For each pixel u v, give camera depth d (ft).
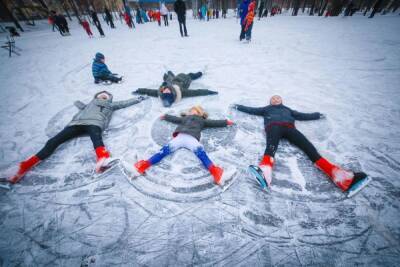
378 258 5.19
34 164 8.21
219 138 9.82
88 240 5.87
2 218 6.57
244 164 8.32
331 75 17.26
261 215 6.32
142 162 7.82
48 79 19.94
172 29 54.29
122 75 19.51
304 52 24.95
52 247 5.74
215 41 33.81
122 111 12.69
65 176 8.07
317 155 7.63
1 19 65.92
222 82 16.69
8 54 33.50
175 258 5.35
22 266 5.37
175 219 6.32
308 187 7.17
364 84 15.28
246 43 31.27
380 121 10.69
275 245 5.54
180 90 13.30
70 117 12.71
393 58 21.20
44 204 7.00
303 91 14.49
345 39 31.63
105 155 8.33
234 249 5.49
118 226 6.20
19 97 16.08
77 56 28.96
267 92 14.55
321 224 6.00
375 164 8.02
